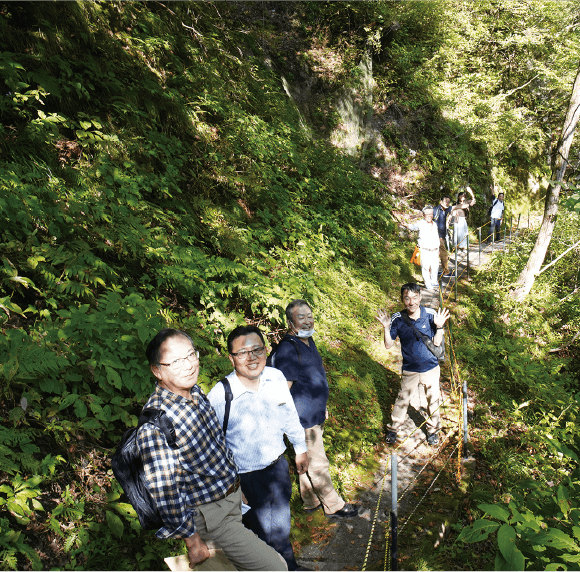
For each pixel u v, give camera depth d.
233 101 9.19
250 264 6.38
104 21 6.69
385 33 16.16
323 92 13.91
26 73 5.14
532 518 2.13
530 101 19.97
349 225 10.28
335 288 8.09
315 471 3.99
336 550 3.84
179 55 8.29
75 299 4.20
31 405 3.23
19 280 3.65
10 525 2.71
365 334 7.72
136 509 2.23
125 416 3.54
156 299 4.80
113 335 3.74
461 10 18.89
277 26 14.16
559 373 8.90
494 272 11.45
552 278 11.34
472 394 7.07
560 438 5.77
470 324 9.13
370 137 14.46
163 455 2.21
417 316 5.04
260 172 8.30
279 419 3.08
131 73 6.70
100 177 5.23
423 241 9.78
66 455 3.20
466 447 5.44
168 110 7.00
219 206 6.89
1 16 5.28
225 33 10.52
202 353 4.59
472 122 16.92
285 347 3.80
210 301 5.05
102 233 4.64
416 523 4.24
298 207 8.86
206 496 2.40
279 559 2.61
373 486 4.74
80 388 3.56
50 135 4.77
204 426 2.42
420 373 5.17
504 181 18.72
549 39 18.56
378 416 5.82
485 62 19.27
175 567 2.46
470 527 2.12
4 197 3.78
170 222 5.78
